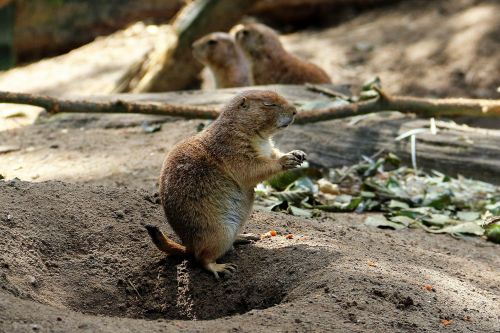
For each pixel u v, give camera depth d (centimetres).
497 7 2088
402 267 669
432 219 917
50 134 1209
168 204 671
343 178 1053
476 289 663
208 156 680
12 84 1972
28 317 509
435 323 562
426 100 1133
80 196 744
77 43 2359
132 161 1066
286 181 962
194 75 1706
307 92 1299
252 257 677
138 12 2358
